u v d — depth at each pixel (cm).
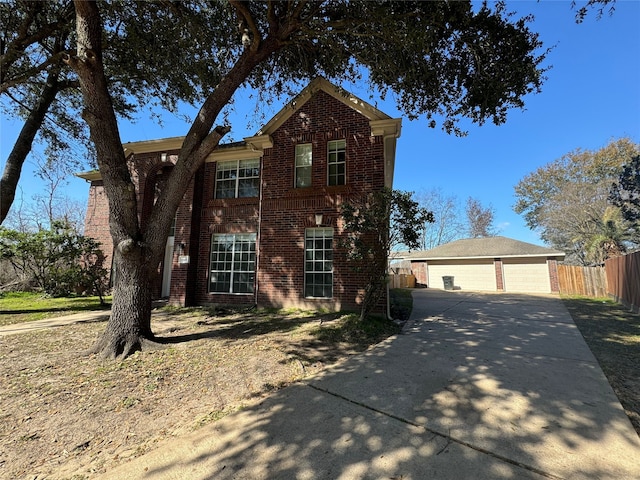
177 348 556
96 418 325
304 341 602
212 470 240
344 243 794
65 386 401
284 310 937
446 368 459
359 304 887
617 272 1252
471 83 707
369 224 750
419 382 408
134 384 407
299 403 353
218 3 718
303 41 766
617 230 2594
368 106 959
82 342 601
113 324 544
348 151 970
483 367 462
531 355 520
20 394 378
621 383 404
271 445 272
